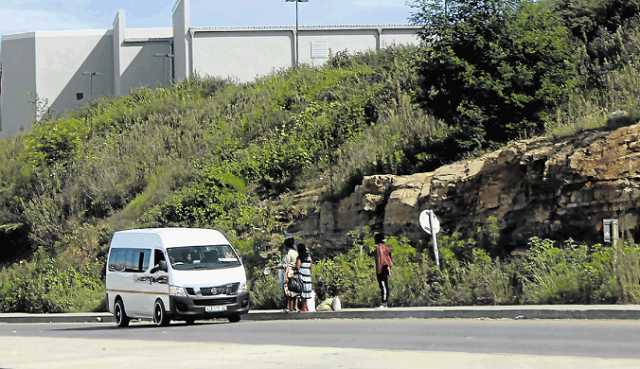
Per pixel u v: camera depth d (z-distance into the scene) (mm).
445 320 37219
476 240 48562
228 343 30234
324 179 71000
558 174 44375
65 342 33375
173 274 43375
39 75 146625
